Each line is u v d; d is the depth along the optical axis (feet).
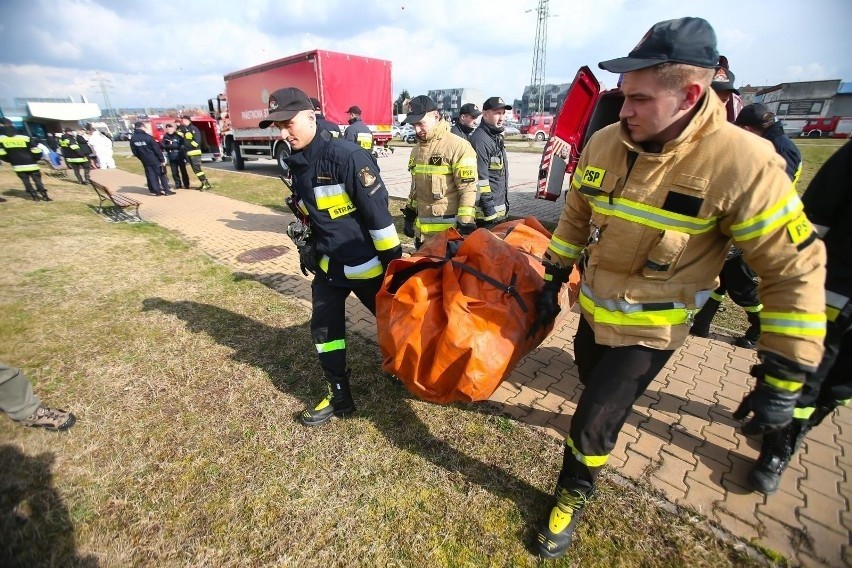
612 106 16.74
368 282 8.02
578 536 6.37
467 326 6.29
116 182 45.88
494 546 6.24
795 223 4.07
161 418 8.95
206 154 62.59
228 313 13.55
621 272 5.21
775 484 6.92
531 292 6.93
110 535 6.49
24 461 7.84
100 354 11.34
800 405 6.22
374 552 6.20
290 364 10.76
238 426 8.69
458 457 7.81
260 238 22.48
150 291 15.33
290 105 6.82
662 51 4.02
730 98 13.04
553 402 9.30
